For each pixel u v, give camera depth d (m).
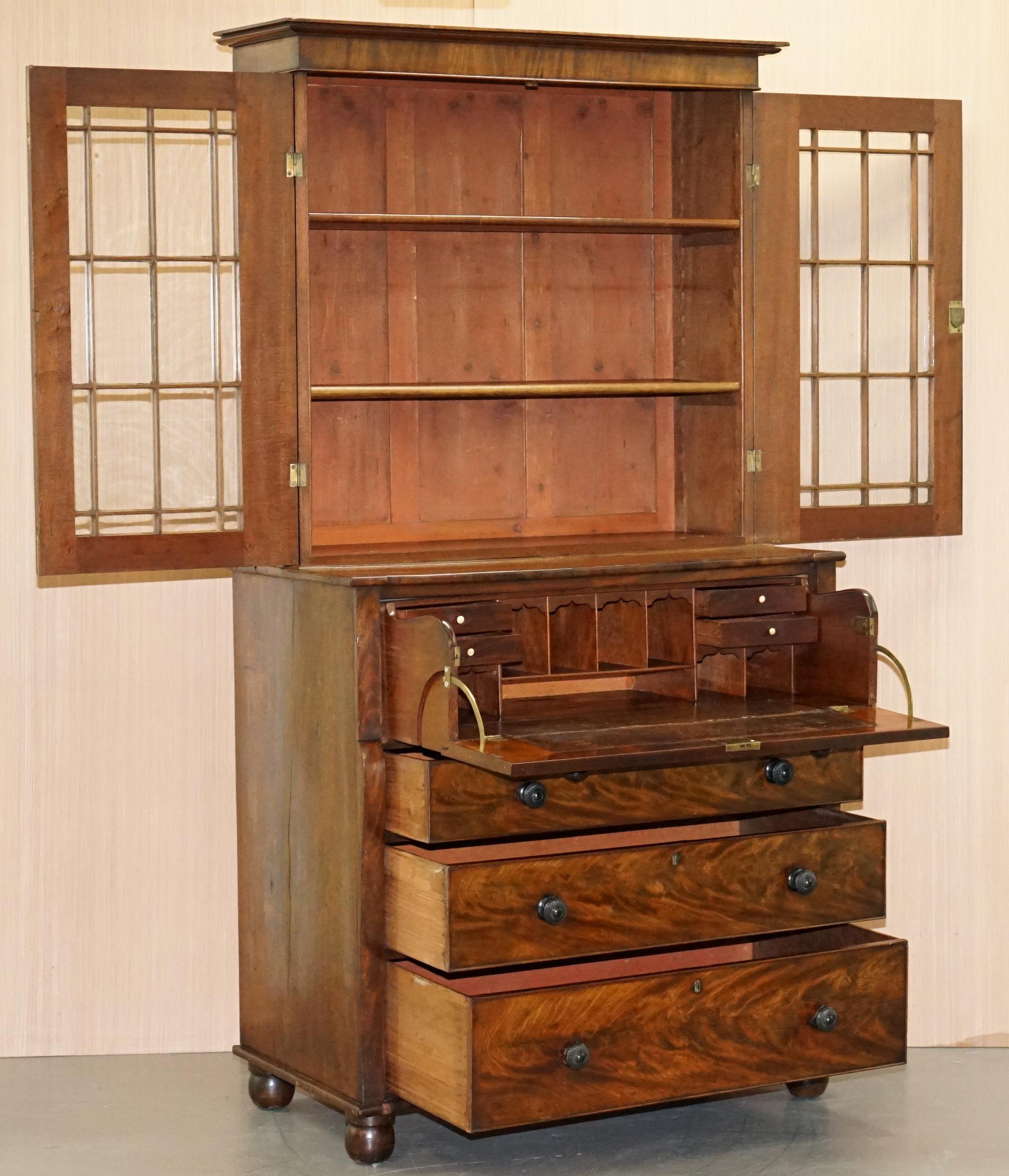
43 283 3.21
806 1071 3.38
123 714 3.96
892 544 4.41
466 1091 3.06
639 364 4.00
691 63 3.63
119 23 3.85
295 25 3.30
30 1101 3.72
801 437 4.14
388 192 3.76
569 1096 3.15
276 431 3.41
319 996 3.43
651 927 3.26
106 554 3.30
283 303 3.40
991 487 4.46
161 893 4.02
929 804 4.46
